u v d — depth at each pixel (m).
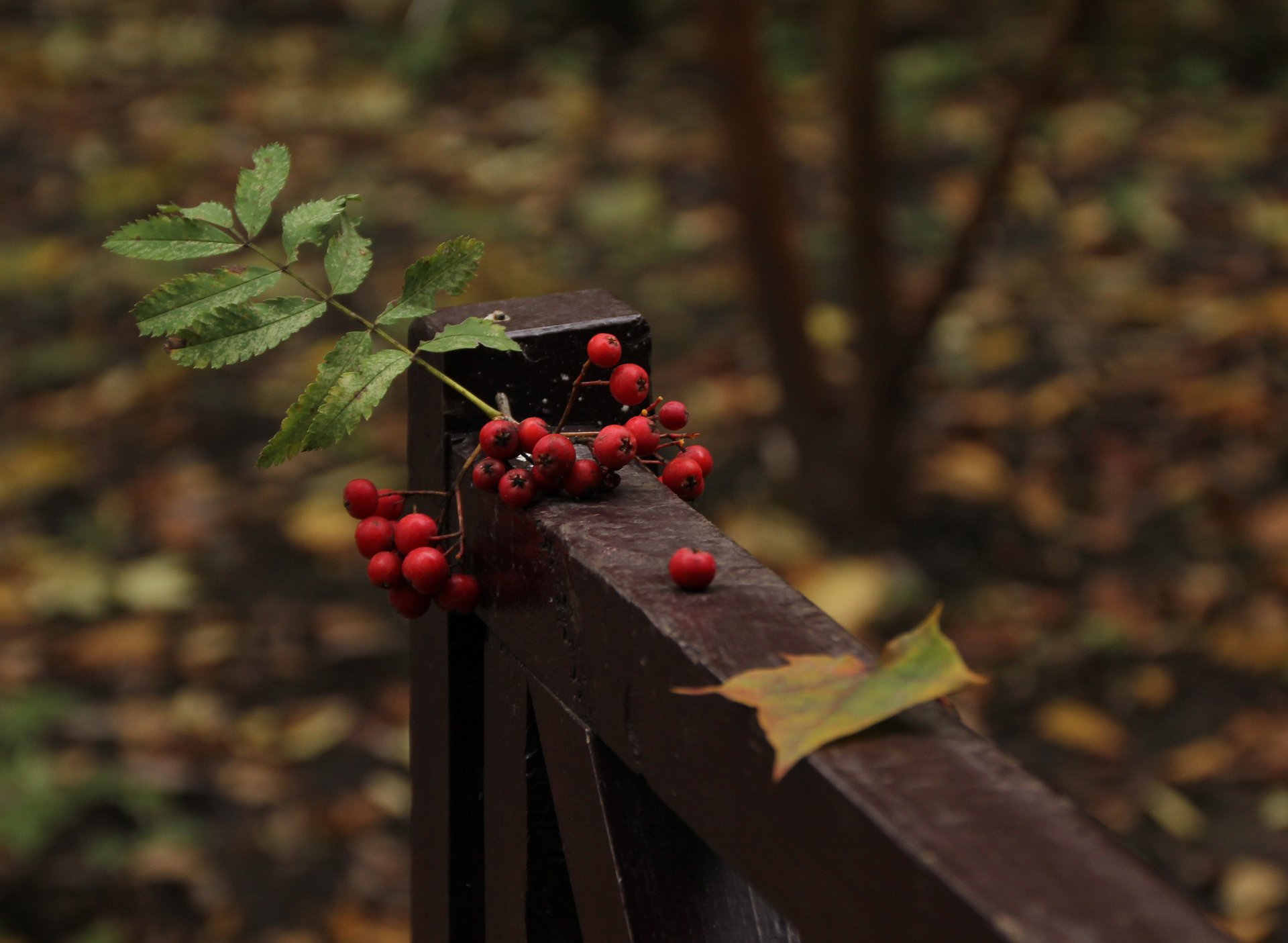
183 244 0.87
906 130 5.29
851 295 3.15
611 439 0.82
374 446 3.78
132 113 5.63
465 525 0.93
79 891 2.58
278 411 3.96
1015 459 3.60
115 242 0.86
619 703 0.75
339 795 2.79
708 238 4.71
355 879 2.62
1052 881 0.51
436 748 1.05
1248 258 4.43
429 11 3.04
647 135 5.41
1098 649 3.05
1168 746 2.82
